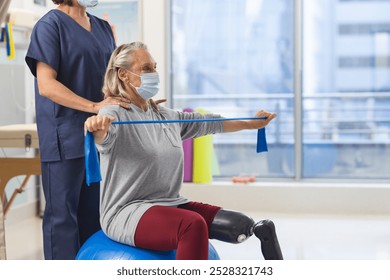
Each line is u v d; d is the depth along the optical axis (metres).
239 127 2.69
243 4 6.01
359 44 6.31
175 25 6.02
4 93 4.77
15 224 4.92
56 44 2.78
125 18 5.45
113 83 2.48
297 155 5.59
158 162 2.38
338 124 6.28
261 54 6.05
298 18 5.50
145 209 2.31
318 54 6.23
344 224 4.83
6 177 3.80
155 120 2.44
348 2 6.28
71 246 2.90
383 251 4.00
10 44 3.65
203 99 6.11
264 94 6.09
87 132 2.16
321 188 5.25
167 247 2.27
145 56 2.47
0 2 2.81
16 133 3.67
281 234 4.50
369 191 5.21
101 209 2.42
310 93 6.26
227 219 2.45
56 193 2.88
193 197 5.37
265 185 5.31
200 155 5.40
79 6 2.88
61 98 2.67
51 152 2.87
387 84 6.31
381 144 6.38
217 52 6.06
